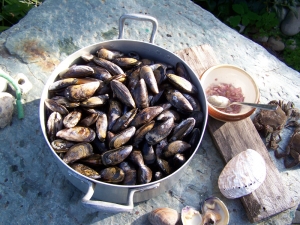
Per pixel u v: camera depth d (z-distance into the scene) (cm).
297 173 58
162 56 53
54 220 51
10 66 62
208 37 70
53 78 48
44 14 67
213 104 55
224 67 57
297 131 61
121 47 53
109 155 44
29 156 54
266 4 92
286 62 99
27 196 52
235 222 53
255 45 71
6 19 77
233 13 94
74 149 44
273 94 65
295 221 74
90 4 70
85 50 51
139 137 46
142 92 48
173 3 73
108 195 44
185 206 53
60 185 53
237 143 55
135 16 49
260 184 51
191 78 52
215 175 56
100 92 49
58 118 46
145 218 52
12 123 56
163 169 45
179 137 47
